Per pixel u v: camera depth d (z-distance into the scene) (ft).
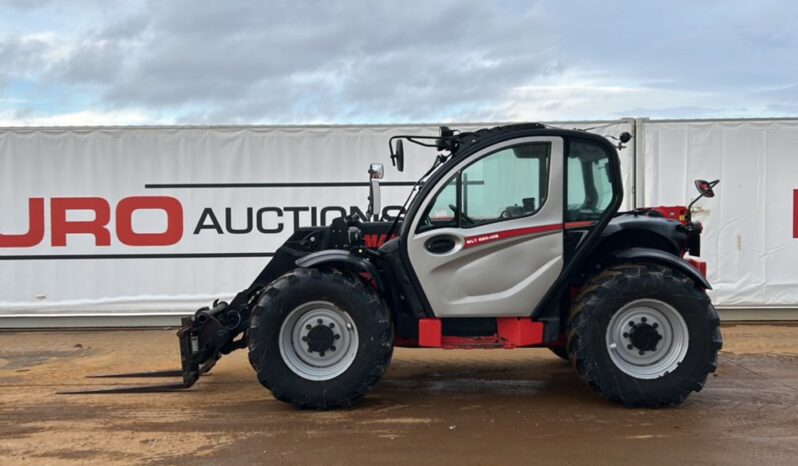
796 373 17.72
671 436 12.85
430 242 14.70
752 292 24.98
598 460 11.64
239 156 24.94
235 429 13.43
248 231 25.04
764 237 24.89
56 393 16.22
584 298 14.58
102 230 24.73
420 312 14.99
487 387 16.76
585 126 25.11
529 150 14.74
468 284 14.69
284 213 25.08
